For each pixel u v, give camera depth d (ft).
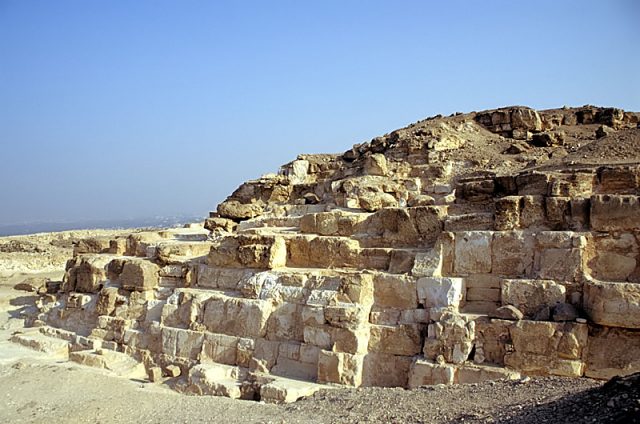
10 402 43.47
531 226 43.88
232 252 56.95
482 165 80.53
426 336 43.34
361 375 43.96
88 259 69.51
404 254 47.70
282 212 79.25
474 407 30.48
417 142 88.89
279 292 51.08
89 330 64.49
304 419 33.65
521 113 93.04
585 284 39.04
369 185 72.69
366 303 46.11
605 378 36.55
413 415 31.14
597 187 44.98
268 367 48.29
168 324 56.70
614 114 92.99
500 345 39.91
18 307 82.17
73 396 44.32
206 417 36.91
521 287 40.96
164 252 62.75
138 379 53.21
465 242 44.73
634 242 39.52
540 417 26.09
